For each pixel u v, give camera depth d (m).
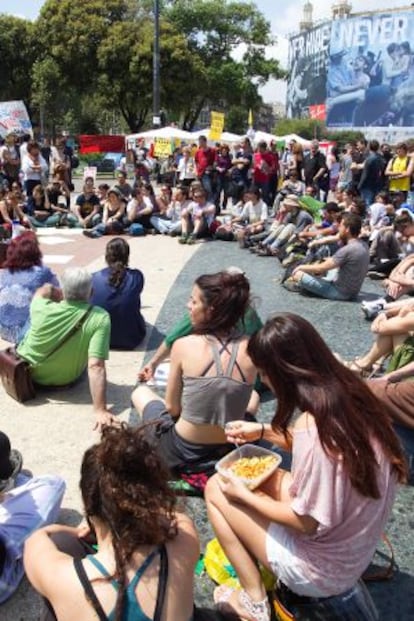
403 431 3.31
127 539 1.78
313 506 1.94
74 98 40.62
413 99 49.06
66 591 1.79
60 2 37.06
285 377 1.97
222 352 2.92
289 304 7.18
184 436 3.06
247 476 2.37
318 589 2.09
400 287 5.55
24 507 2.79
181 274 8.84
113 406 4.47
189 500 3.18
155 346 5.78
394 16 50.00
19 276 5.27
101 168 29.50
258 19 44.94
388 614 2.58
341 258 7.17
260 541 2.21
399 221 8.70
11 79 40.56
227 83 44.25
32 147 13.28
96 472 1.83
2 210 11.39
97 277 5.53
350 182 15.12
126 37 36.19
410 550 3.00
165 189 12.95
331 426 1.88
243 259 10.03
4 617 2.58
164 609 1.78
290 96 70.31
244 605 2.37
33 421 4.22
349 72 54.62
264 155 14.45
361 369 4.60
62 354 4.37
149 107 38.50
